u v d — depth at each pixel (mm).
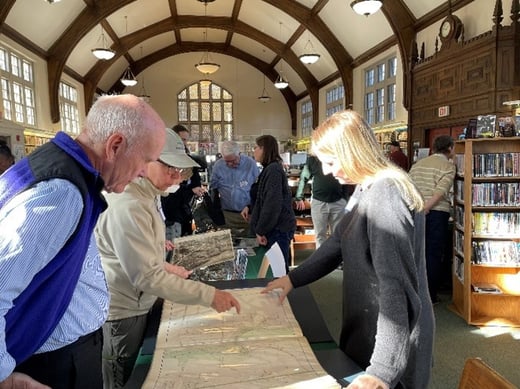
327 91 13938
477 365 1019
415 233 1104
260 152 3031
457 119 6180
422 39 7578
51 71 10008
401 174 1113
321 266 1439
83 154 947
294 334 1266
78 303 1102
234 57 17406
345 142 1138
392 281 1023
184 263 1979
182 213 3732
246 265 2248
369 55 10070
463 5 6320
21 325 892
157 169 1421
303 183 5395
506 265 3459
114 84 16766
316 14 10508
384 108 9703
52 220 838
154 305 1603
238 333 1274
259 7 11938
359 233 1155
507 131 3346
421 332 1176
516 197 3373
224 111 17609
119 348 1499
